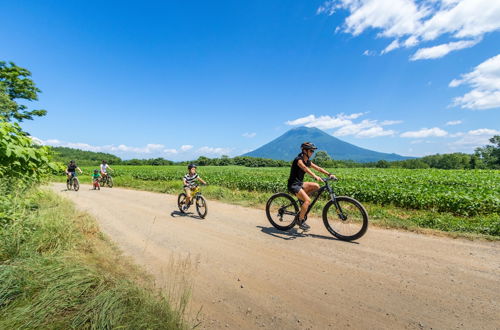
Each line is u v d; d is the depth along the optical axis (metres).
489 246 3.98
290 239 4.51
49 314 1.88
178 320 2.01
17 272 2.20
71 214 5.28
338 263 3.42
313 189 4.84
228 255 3.79
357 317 2.23
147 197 10.44
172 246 4.21
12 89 23.78
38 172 4.51
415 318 2.19
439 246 4.02
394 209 7.78
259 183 12.61
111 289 2.19
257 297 2.59
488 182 14.36
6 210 3.45
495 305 2.35
